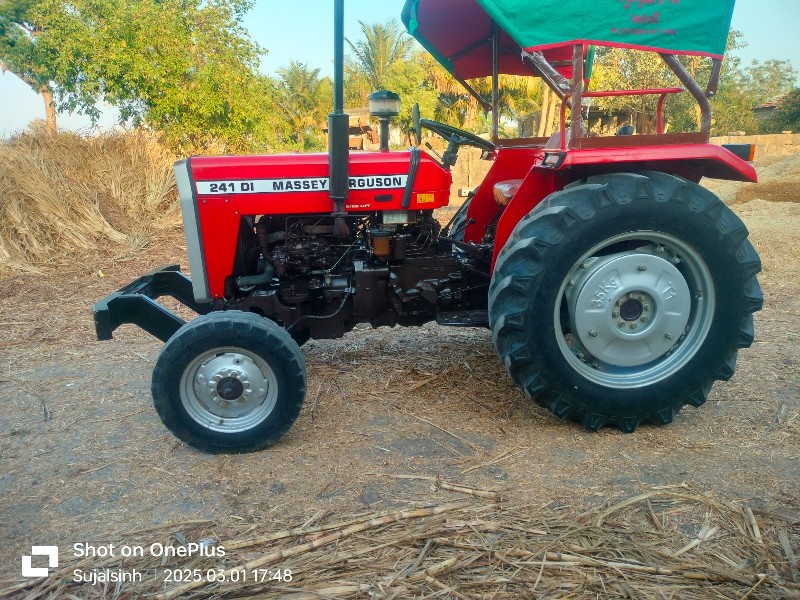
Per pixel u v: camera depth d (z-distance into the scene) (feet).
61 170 29.68
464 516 8.00
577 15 9.17
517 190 10.78
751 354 13.85
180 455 10.03
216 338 9.52
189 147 45.91
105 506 8.62
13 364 14.69
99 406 12.12
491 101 14.37
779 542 7.45
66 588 7.00
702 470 9.11
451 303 11.93
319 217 11.41
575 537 7.55
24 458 10.08
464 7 12.43
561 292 9.76
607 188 9.52
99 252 26.55
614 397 10.02
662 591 6.68
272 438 9.90
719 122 91.91
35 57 51.55
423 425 10.77
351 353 14.47
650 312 10.12
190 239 11.11
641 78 57.00
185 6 46.39
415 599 6.59
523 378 10.06
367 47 101.81
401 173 11.06
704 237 9.78
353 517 8.04
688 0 9.30
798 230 25.13
